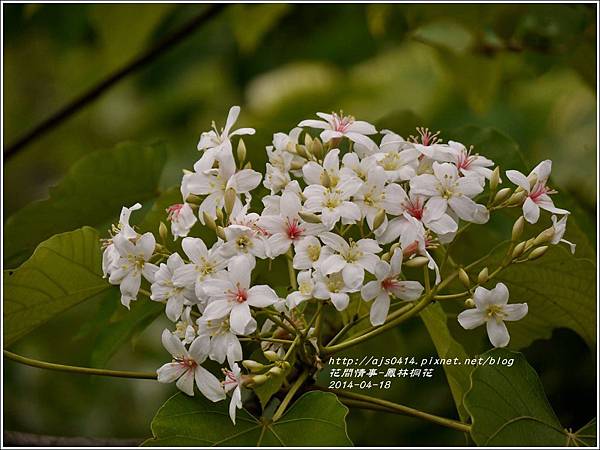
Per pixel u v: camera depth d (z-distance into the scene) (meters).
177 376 0.81
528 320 0.99
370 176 0.82
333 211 0.81
